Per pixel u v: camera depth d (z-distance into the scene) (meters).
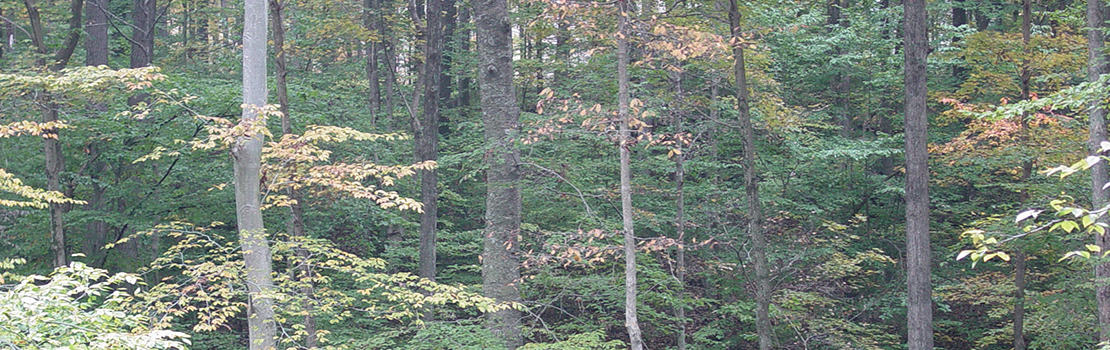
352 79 24.27
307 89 16.12
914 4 13.08
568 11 10.37
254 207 10.98
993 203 20.22
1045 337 15.53
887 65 20.34
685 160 16.44
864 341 16.72
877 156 20.02
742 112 13.72
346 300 11.05
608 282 14.66
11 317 5.41
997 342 19.44
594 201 17.05
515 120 13.39
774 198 17.17
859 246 19.73
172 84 14.38
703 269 17.39
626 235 10.95
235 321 17.72
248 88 11.39
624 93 10.66
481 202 21.45
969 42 15.55
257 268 10.70
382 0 22.55
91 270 6.71
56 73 12.18
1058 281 16.62
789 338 17.08
